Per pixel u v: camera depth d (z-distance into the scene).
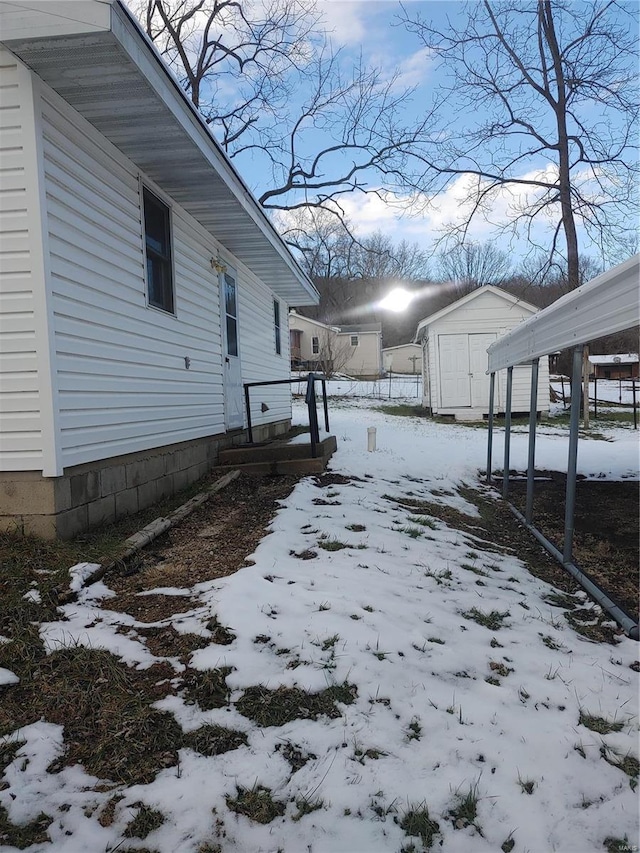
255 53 16.48
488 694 2.55
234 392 8.09
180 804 1.82
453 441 11.29
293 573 3.62
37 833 1.70
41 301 3.55
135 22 3.40
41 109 3.61
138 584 3.42
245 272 8.99
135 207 4.98
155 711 2.25
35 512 3.64
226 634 2.78
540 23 15.02
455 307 15.95
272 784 1.94
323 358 33.59
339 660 2.62
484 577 4.12
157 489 5.32
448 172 16.31
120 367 4.61
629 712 2.50
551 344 4.98
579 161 15.81
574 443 4.67
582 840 1.83
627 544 5.50
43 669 2.47
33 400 3.60
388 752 2.12
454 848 1.77
